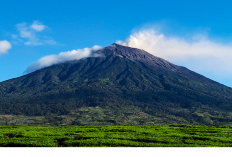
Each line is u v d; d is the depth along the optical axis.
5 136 49.28
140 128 60.38
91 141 43.16
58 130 56.78
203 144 43.84
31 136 47.78
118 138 46.69
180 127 63.84
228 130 58.19
